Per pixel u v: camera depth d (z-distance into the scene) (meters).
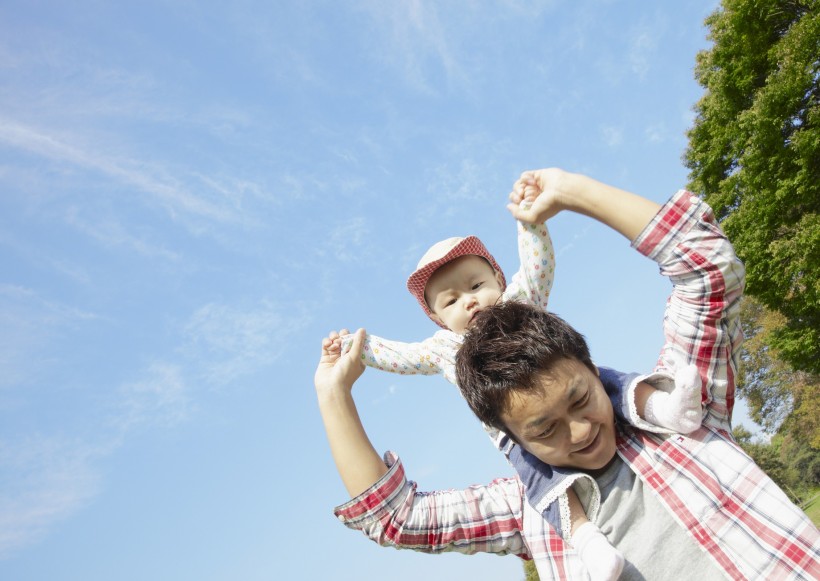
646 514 1.83
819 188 14.44
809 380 29.78
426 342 2.88
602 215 1.88
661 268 1.83
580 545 1.83
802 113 14.88
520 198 2.09
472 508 2.13
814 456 47.72
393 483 2.11
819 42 13.92
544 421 1.71
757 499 1.74
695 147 17.92
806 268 14.65
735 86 16.02
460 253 2.82
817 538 1.67
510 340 1.73
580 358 1.77
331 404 2.24
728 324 1.82
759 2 14.86
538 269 2.54
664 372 1.91
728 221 16.16
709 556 1.72
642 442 1.89
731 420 1.95
